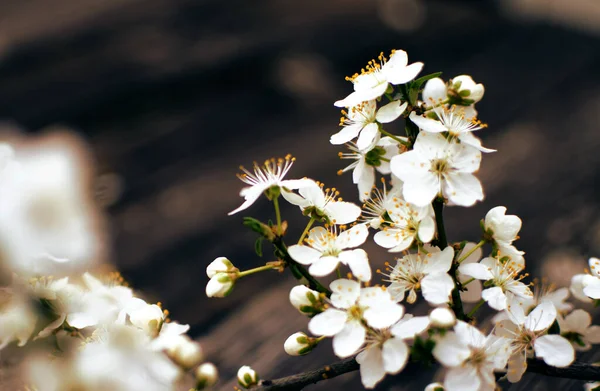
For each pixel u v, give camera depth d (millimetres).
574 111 754
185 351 347
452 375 347
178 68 797
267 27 896
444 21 951
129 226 588
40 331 361
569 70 844
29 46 816
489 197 604
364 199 382
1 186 335
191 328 493
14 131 694
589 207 584
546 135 707
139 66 796
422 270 364
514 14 992
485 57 889
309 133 730
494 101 785
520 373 368
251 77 814
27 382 381
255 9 931
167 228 586
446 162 362
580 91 795
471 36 927
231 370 460
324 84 824
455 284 370
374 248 527
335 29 906
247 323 489
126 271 539
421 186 359
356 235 364
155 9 909
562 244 543
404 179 360
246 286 519
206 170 669
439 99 375
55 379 354
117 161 675
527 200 598
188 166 675
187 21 893
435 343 341
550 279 518
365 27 919
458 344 341
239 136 727
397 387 448
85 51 819
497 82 828
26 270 342
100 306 366
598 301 399
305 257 360
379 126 372
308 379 363
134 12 897
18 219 333
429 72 856
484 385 347
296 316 489
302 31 889
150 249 562
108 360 347
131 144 704
